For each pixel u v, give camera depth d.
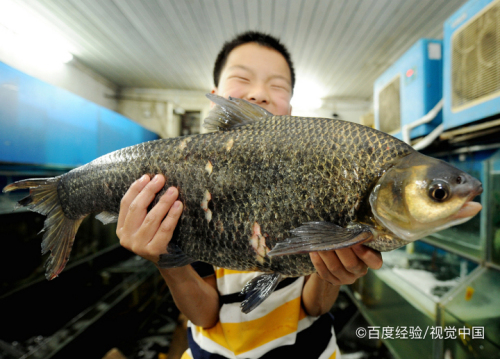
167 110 6.25
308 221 0.68
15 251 2.10
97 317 2.19
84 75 5.14
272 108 1.15
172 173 0.80
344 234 0.61
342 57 4.50
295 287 1.07
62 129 3.35
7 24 3.43
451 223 0.60
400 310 1.95
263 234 0.71
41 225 2.36
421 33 3.74
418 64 2.28
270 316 0.99
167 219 0.76
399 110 2.59
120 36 3.99
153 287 3.32
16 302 2.08
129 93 6.28
